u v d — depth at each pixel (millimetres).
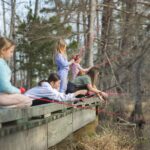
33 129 6750
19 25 23484
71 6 18953
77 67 11312
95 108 12977
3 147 5555
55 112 8219
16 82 26625
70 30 19219
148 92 19094
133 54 18797
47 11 21891
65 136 8938
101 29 19250
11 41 6316
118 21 19297
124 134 14000
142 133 15562
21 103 6172
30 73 26859
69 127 9312
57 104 8039
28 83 27203
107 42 18922
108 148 11305
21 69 26094
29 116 6383
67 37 18656
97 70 11328
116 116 17031
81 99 10055
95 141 11172
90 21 16406
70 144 9641
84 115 11117
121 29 18953
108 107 16953
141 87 18969
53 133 7922
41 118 7117
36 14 24484
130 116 18484
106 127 13953
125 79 18984
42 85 8117
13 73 25234
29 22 23109
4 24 28000
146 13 18188
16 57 26000
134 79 18984
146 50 18547
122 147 12492
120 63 18953
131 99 18750
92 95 11617
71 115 9492
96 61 18719
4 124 5719
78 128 10336
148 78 19125
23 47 24016
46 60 25359
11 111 5684
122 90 18578
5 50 6246
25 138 6379
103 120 15922
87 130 11820
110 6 17922
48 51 24000
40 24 19953
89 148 10484
